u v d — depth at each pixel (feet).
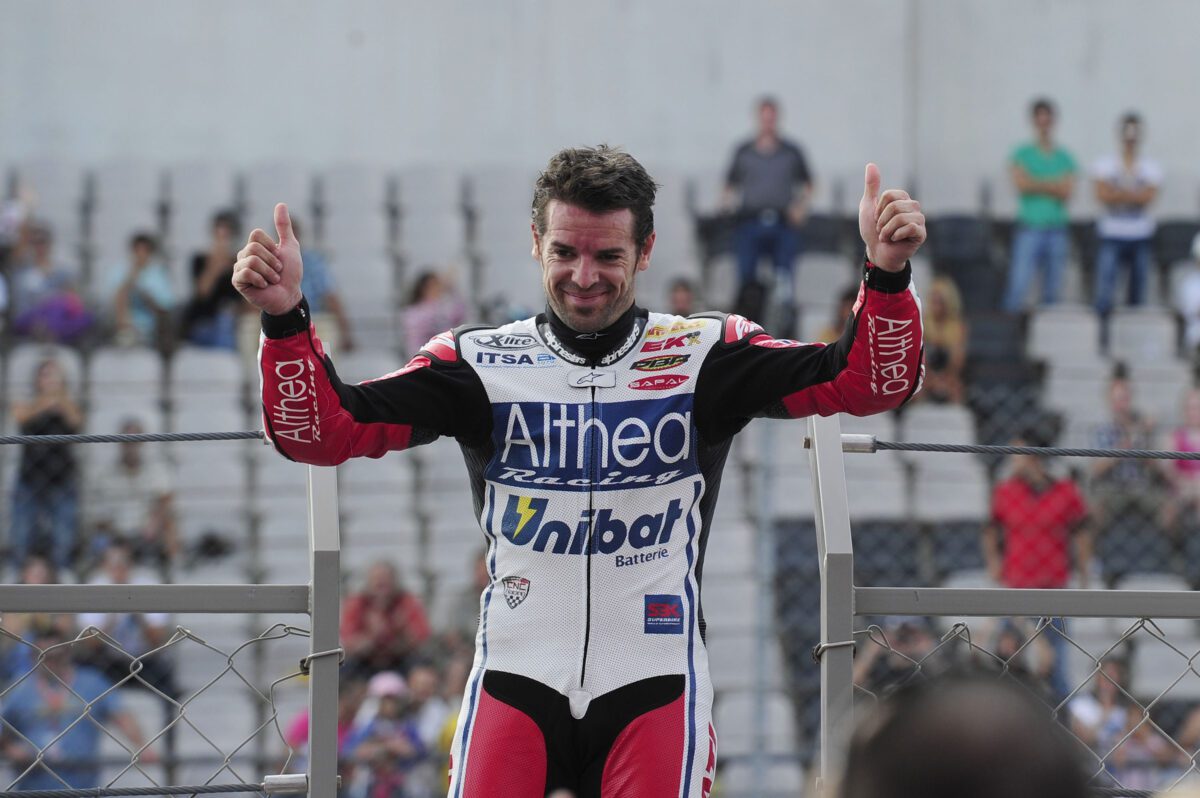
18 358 99.66
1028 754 11.62
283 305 25.43
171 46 132.98
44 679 68.95
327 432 26.11
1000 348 111.75
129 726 69.97
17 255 108.78
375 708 68.69
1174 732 81.82
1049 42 140.87
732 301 114.93
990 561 79.41
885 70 139.74
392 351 102.47
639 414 27.48
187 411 94.63
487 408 27.68
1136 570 84.33
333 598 30.37
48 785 67.15
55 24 131.64
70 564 81.25
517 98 136.15
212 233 111.14
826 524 31.12
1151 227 121.49
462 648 73.41
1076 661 79.71
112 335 104.12
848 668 30.53
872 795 11.83
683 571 27.45
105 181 126.62
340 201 127.34
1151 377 106.32
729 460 89.86
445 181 128.67
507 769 26.45
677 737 26.61
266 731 76.79
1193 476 87.25
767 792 70.33
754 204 114.52
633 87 137.39
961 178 135.33
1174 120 141.49
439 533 90.89
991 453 33.14
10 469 84.12
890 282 25.73
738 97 138.31
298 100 134.00
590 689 26.66
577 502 27.12
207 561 88.07
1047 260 120.67
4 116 130.41
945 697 12.01
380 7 135.23
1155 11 141.59
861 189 134.41
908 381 26.43
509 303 104.32
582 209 26.86
